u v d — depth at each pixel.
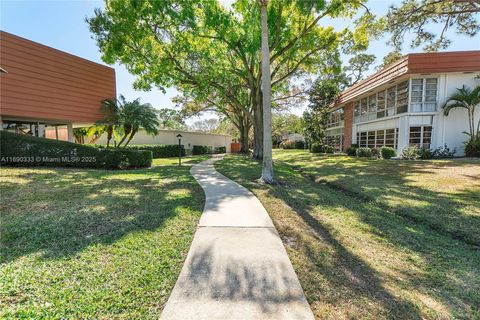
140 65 13.46
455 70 13.53
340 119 26.17
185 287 2.38
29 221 3.91
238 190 6.76
